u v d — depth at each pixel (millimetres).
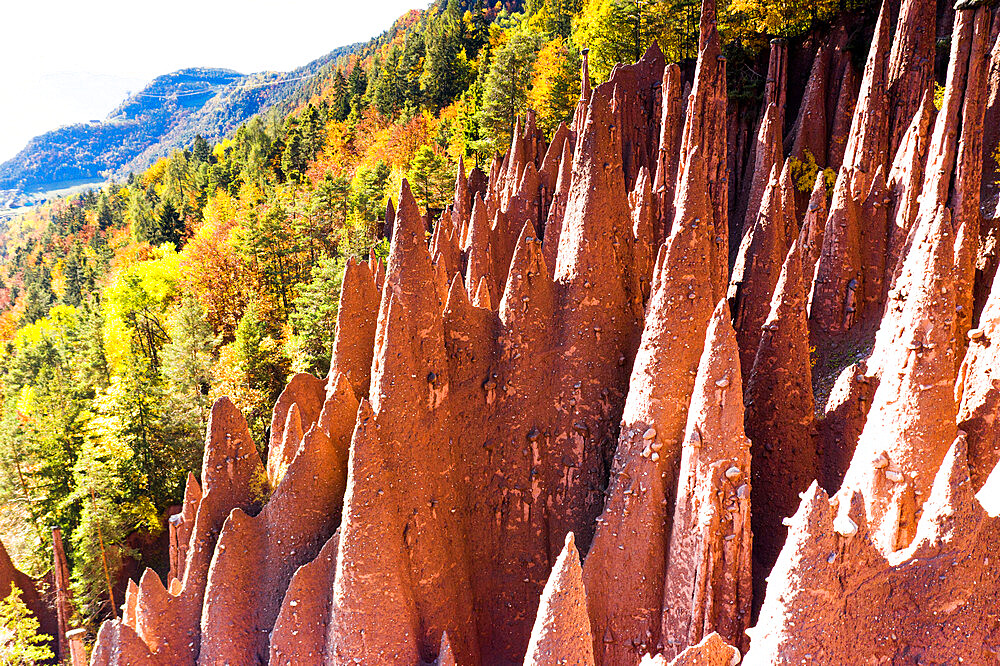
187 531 21500
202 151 183125
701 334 14836
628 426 15211
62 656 39375
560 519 17500
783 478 15969
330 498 17234
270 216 78750
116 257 135000
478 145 74000
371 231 76312
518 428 17688
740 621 13430
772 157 34844
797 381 15867
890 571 10289
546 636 11047
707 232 14883
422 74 130125
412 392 16109
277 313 76938
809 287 27984
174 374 56250
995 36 28875
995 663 10227
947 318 11625
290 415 20188
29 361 75938
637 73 39500
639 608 14656
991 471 12055
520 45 75188
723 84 27062
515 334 17641
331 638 15133
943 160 23812
